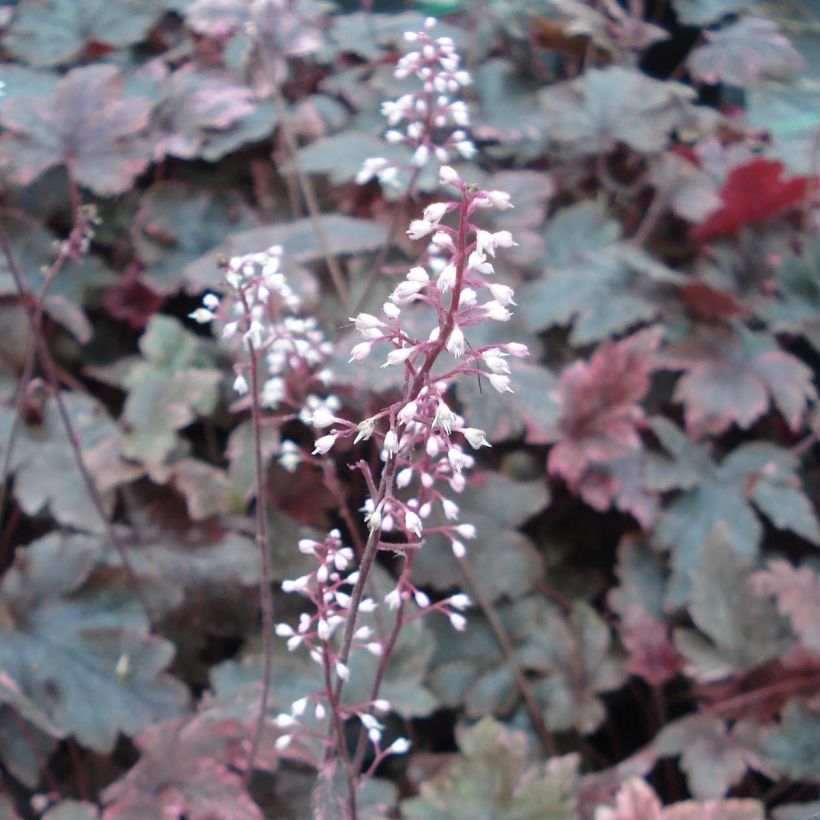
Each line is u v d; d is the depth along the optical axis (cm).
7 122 46
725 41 57
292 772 36
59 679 37
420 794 35
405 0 60
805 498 44
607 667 40
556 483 45
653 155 52
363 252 47
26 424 42
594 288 47
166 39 54
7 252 37
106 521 37
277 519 41
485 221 48
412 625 40
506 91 54
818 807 35
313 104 52
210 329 48
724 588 40
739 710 39
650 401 47
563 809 35
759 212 49
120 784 34
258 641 40
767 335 47
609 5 57
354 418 41
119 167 46
